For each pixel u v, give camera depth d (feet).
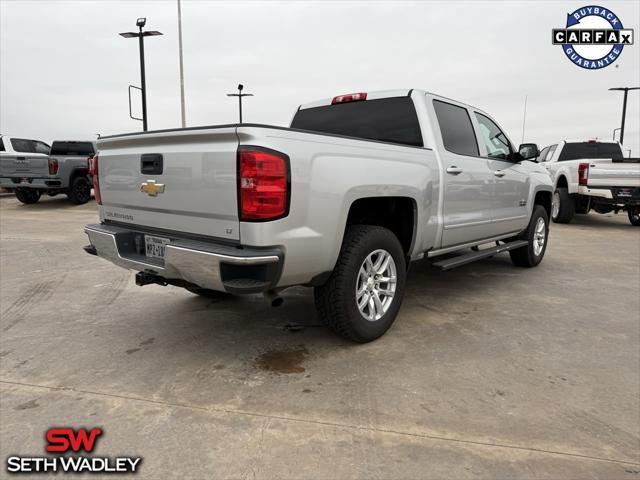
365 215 11.79
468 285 16.90
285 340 11.45
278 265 8.59
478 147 15.33
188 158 9.22
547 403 8.52
